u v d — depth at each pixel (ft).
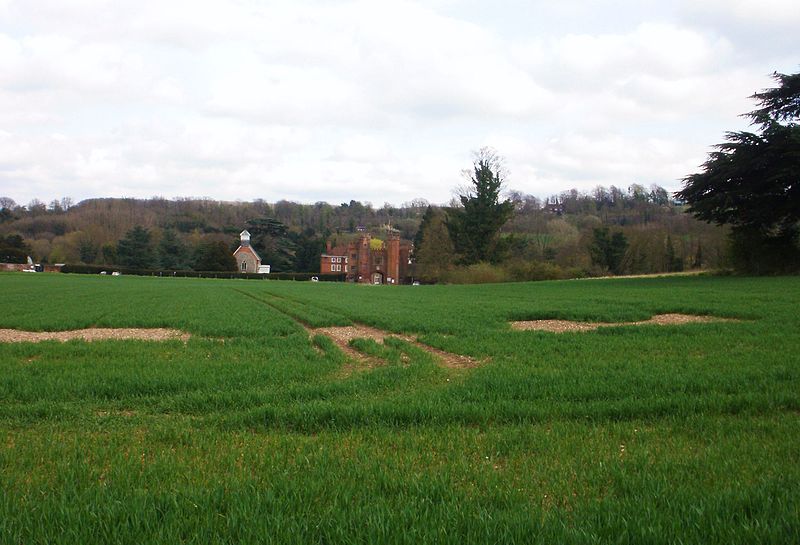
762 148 132.87
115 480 15.44
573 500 14.24
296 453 18.15
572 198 495.00
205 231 510.17
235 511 13.01
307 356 40.04
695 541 11.47
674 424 21.20
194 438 19.99
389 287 194.49
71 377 30.89
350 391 28.09
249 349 43.29
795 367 30.81
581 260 258.98
